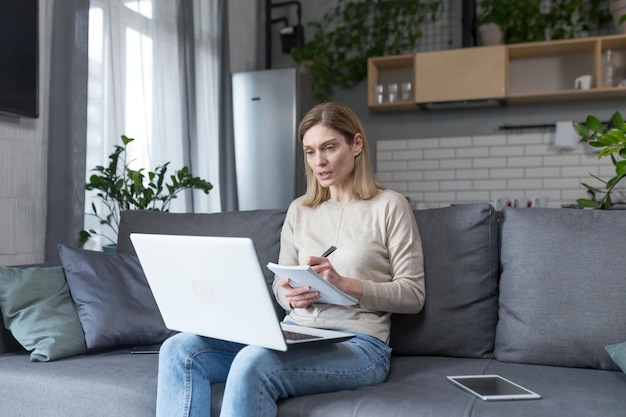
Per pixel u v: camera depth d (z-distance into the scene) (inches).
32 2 118.2
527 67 202.2
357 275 69.0
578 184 194.2
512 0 197.5
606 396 55.4
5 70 112.7
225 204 181.0
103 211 133.6
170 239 57.7
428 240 76.3
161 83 155.9
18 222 118.4
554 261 69.4
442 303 73.8
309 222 75.4
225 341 63.6
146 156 147.6
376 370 62.5
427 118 211.2
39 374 68.3
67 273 82.3
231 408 53.4
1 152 114.7
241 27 213.2
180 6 162.2
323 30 224.1
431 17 212.1
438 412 51.8
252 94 194.1
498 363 69.8
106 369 69.0
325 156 71.4
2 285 77.4
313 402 55.7
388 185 214.8
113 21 137.9
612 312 65.4
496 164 203.3
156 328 81.6
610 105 193.0
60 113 122.2
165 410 59.5
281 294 74.6
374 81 209.3
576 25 199.3
